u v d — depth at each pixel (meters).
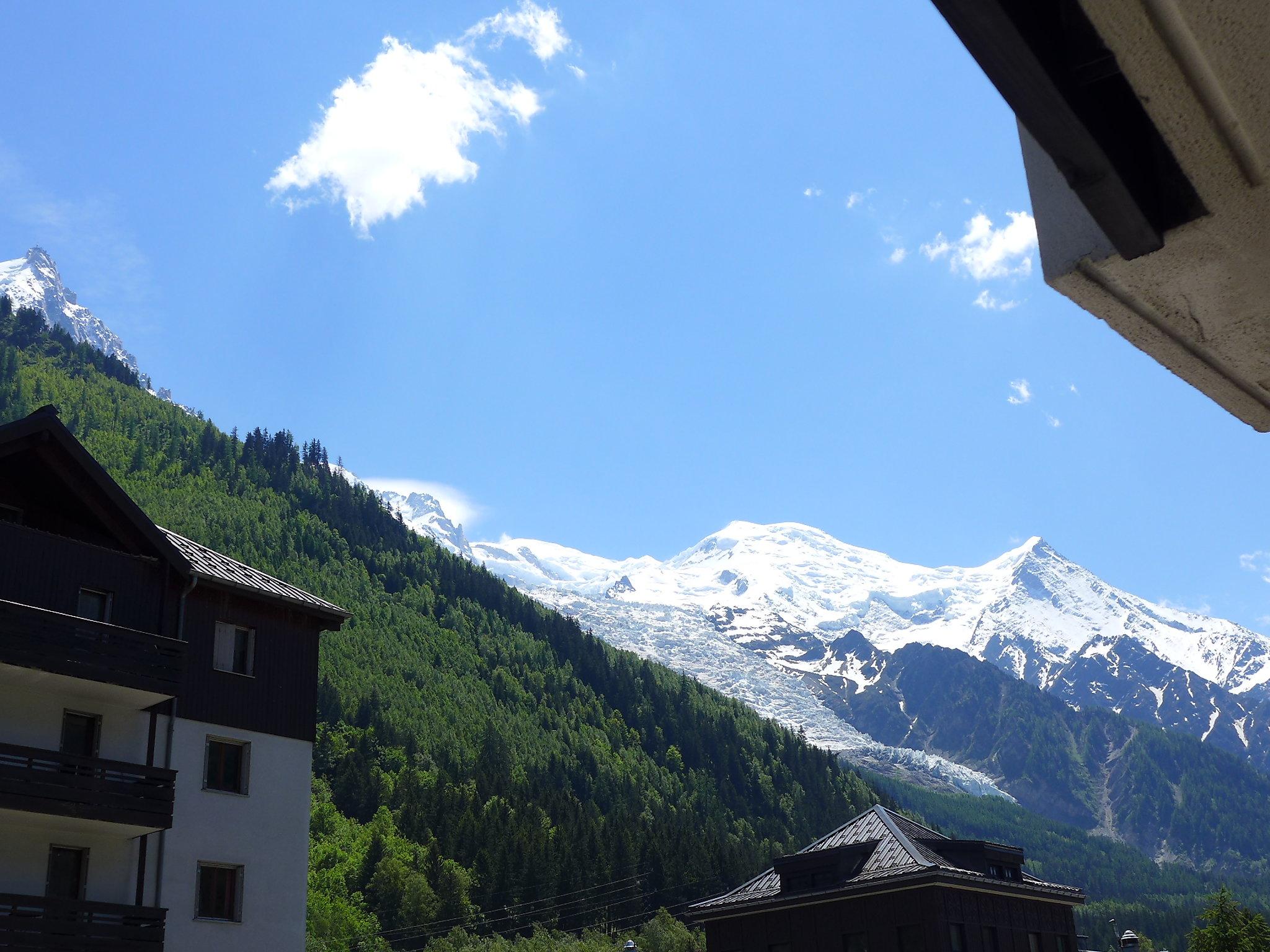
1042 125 3.56
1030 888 60.09
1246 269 4.15
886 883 55.50
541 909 171.50
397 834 187.12
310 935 147.75
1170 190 3.94
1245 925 83.50
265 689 42.19
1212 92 3.50
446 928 159.88
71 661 34.75
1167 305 4.41
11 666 33.72
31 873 34.50
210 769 39.88
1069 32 3.43
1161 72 3.45
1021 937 59.38
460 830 187.50
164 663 37.03
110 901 35.91
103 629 35.78
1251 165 3.74
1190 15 3.25
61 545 37.16
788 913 59.03
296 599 43.69
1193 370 4.91
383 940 152.88
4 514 37.56
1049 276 4.34
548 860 177.12
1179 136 3.67
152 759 37.84
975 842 60.53
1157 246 4.04
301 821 41.78
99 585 37.91
